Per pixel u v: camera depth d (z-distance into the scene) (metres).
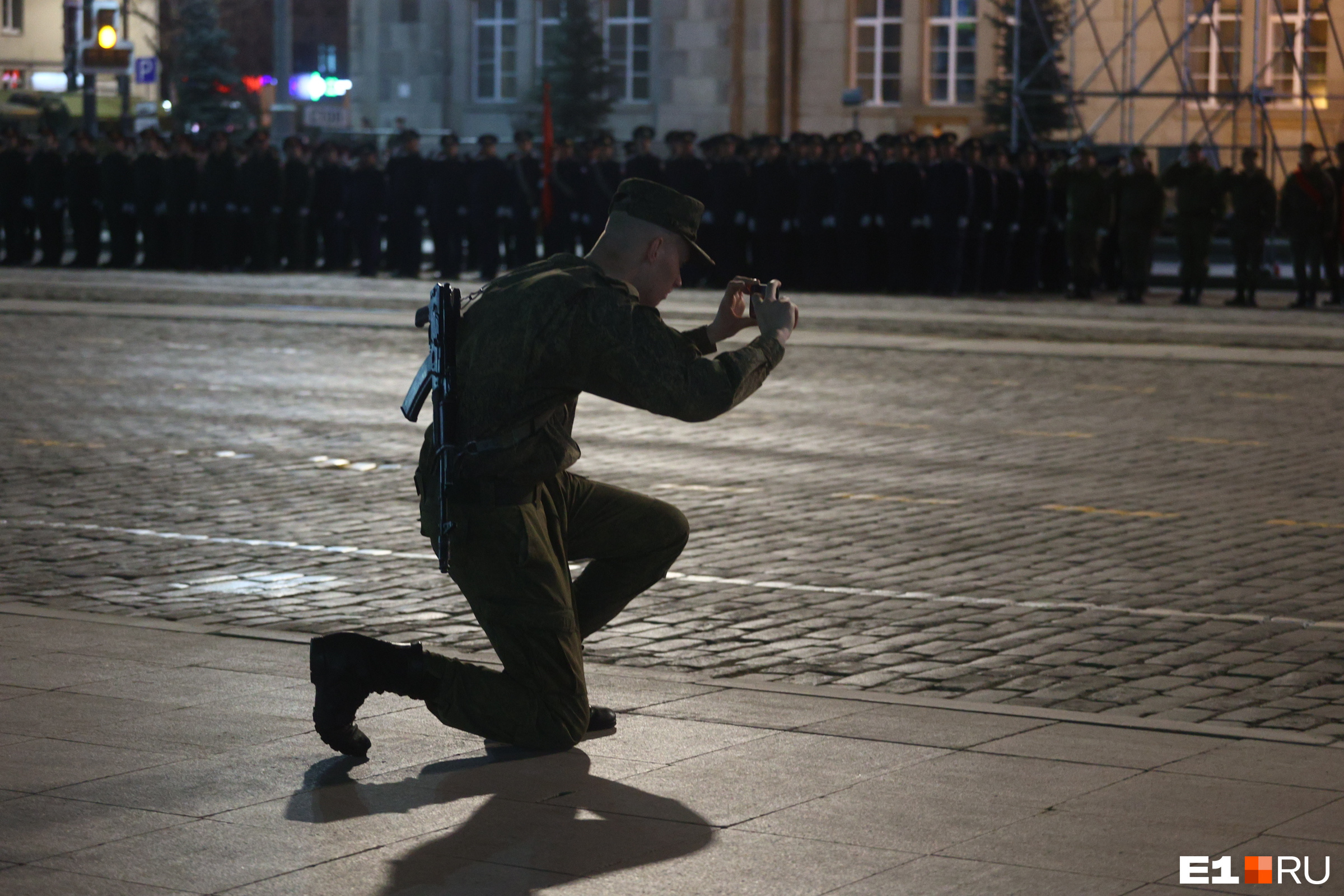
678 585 9.41
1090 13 42.62
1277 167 41.00
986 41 47.31
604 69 50.66
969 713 6.75
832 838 5.24
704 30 49.94
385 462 13.45
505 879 4.89
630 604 8.94
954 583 9.50
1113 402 17.16
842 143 30.06
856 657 7.93
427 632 8.34
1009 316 25.97
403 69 53.81
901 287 29.75
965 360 20.58
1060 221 30.23
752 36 49.59
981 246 29.58
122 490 12.17
